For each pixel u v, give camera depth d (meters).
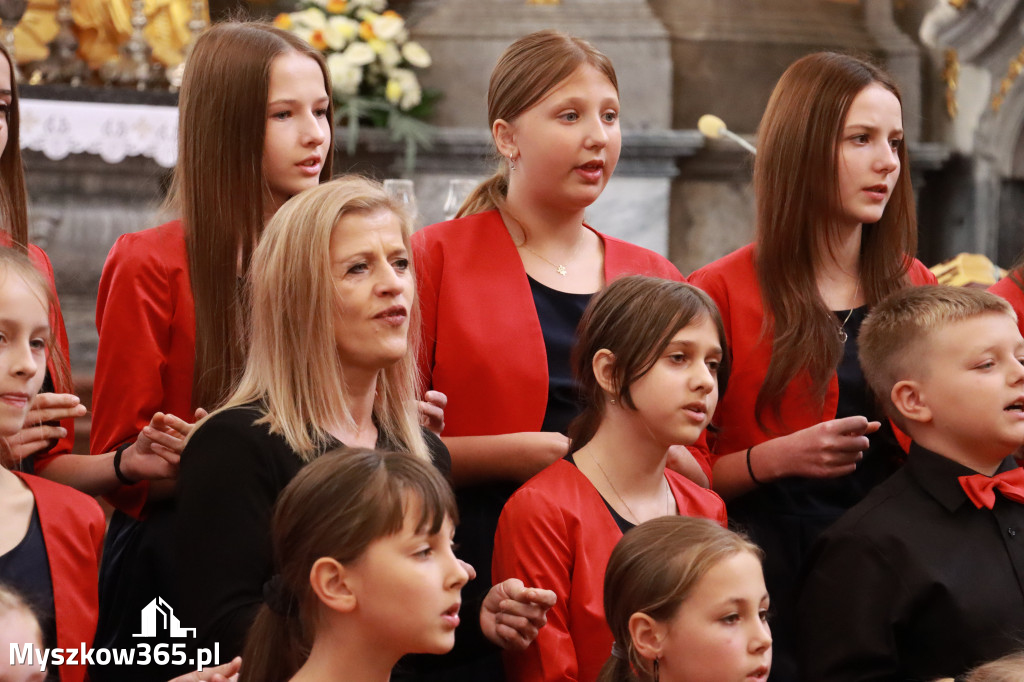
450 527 5.18
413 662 6.29
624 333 6.79
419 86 20.39
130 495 7.20
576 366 7.15
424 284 7.84
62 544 6.10
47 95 16.66
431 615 5.02
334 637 5.09
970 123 21.12
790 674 7.89
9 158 7.64
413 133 19.45
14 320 5.86
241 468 5.75
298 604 5.20
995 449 7.15
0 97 7.36
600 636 6.52
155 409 7.29
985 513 7.10
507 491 7.63
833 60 8.28
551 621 6.48
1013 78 20.17
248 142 7.33
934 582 6.83
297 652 5.30
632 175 20.42
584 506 6.77
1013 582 6.95
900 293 7.66
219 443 5.81
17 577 5.88
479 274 7.88
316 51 7.77
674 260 21.14
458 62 20.48
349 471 5.10
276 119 7.49
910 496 7.18
